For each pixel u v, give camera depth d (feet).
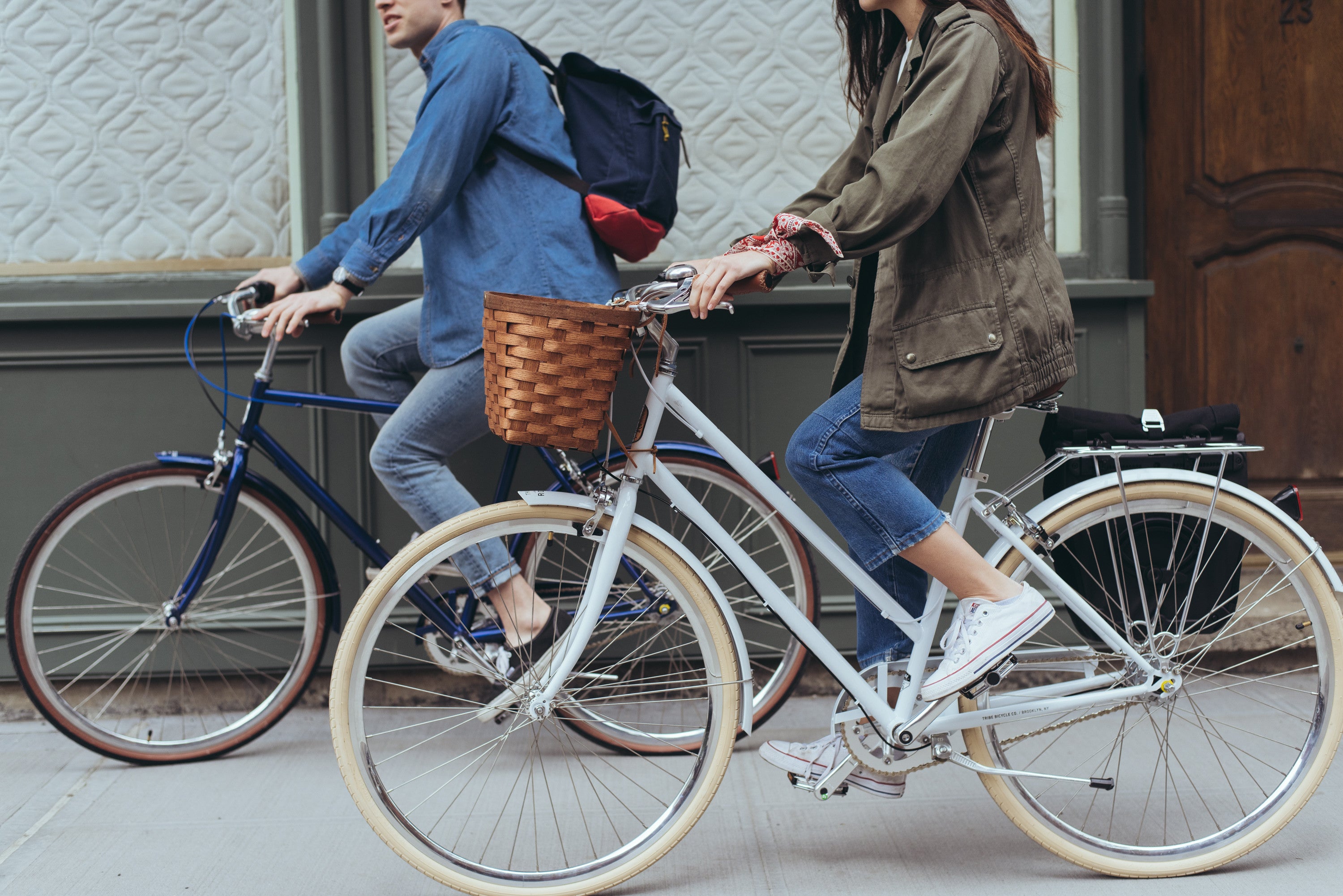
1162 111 9.93
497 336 4.92
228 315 7.03
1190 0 9.84
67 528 7.56
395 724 8.45
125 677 8.82
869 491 5.47
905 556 5.53
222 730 7.89
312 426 8.77
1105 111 8.96
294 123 8.95
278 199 8.99
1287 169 10.01
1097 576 6.03
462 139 6.66
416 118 8.10
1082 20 8.96
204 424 8.79
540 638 6.72
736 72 9.12
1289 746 7.47
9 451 8.73
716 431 5.74
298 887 5.88
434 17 7.16
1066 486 6.19
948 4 5.34
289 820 6.75
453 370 7.04
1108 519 5.97
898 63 5.80
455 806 6.85
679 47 9.09
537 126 7.06
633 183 7.11
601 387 4.97
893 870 5.98
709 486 8.15
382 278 8.76
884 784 5.99
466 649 7.22
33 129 8.86
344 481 8.84
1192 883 5.78
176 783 7.38
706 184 9.18
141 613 8.82
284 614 8.85
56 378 8.71
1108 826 6.33
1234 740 7.66
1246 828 5.91
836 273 8.94
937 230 5.26
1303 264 10.11
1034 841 6.14
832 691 9.11
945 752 5.77
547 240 6.98
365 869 6.09
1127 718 7.93
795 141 9.18
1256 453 10.30
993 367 5.15
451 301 7.07
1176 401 10.20
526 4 9.00
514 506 5.66
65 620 8.76
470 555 6.82
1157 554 6.06
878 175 4.80
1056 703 5.80
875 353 5.36
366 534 7.71
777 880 5.89
